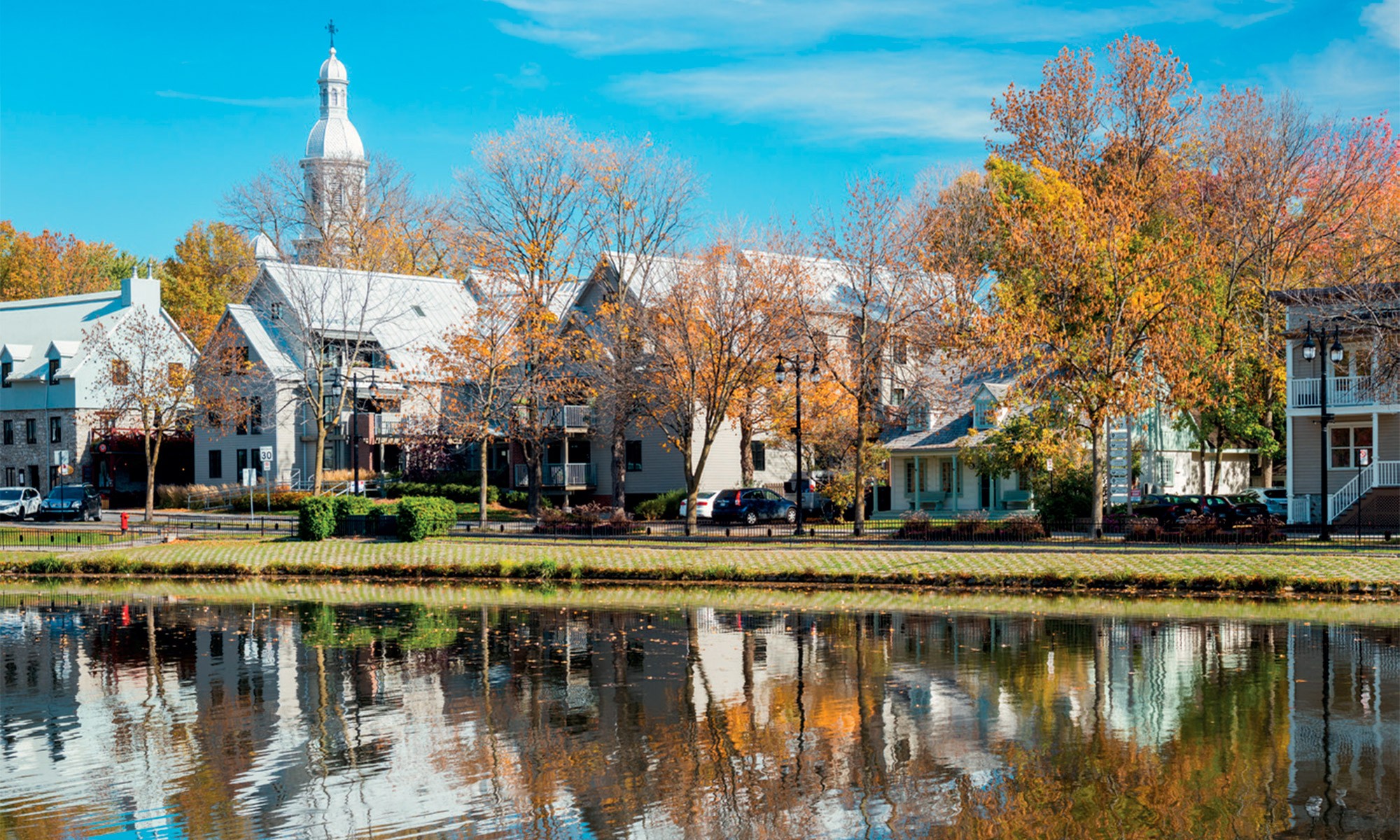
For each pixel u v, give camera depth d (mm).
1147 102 60969
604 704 20547
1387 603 30641
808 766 16766
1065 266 44031
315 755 17641
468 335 55844
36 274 102625
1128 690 20969
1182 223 57375
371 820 14812
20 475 77062
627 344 52875
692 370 46375
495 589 36906
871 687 21500
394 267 85312
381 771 16797
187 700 21312
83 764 17312
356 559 42125
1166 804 15000
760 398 54000
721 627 28469
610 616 30594
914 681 21953
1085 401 42562
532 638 27219
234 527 54281
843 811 14953
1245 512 46781
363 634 28172
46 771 16953
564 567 38781
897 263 45656
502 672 23375
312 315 63906
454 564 40000
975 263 54219
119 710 20625
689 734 18500
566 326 60844
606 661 24375
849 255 45594
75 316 79438
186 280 95312
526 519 57156
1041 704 20031
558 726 19109
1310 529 43000
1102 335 43938
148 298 78312
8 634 29000
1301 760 16672
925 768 16625
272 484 66688
